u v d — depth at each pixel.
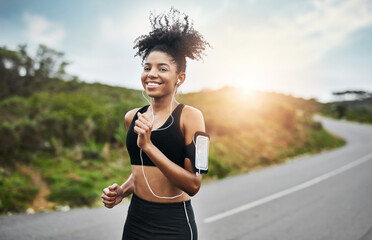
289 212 5.43
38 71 17.48
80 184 6.16
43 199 5.62
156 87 1.46
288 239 4.14
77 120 8.92
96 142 8.88
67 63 19.31
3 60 15.59
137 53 1.71
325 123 43.56
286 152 15.03
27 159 6.84
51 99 9.95
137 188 1.58
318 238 4.18
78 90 19.14
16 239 3.83
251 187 7.74
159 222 1.47
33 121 7.73
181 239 1.48
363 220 4.93
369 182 8.27
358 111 78.44
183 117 1.47
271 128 17.83
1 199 5.07
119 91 21.62
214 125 13.44
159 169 1.47
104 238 3.98
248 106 19.17
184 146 1.46
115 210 5.38
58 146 7.68
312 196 6.68
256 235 4.30
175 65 1.50
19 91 15.66
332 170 10.61
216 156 10.78
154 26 1.64
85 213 5.12
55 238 3.93
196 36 1.56
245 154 12.43
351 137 28.33
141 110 1.68
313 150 17.75
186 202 1.56
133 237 1.54
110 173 7.01
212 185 8.08
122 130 8.99
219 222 4.86
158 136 1.45
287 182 8.43
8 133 6.70
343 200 6.29
